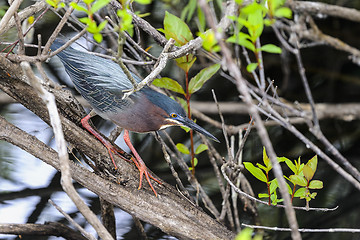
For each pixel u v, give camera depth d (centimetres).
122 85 830
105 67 844
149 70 1055
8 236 960
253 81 1369
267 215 1058
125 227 1023
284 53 1332
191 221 850
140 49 862
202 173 1184
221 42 447
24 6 1302
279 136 1289
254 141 1268
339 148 1266
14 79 770
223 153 1237
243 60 1359
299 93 1384
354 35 1373
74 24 1366
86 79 837
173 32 868
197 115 1255
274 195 845
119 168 832
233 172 920
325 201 1088
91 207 1052
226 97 1375
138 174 848
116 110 841
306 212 1061
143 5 1390
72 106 823
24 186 1084
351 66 1376
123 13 575
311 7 1138
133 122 852
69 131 812
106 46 1334
